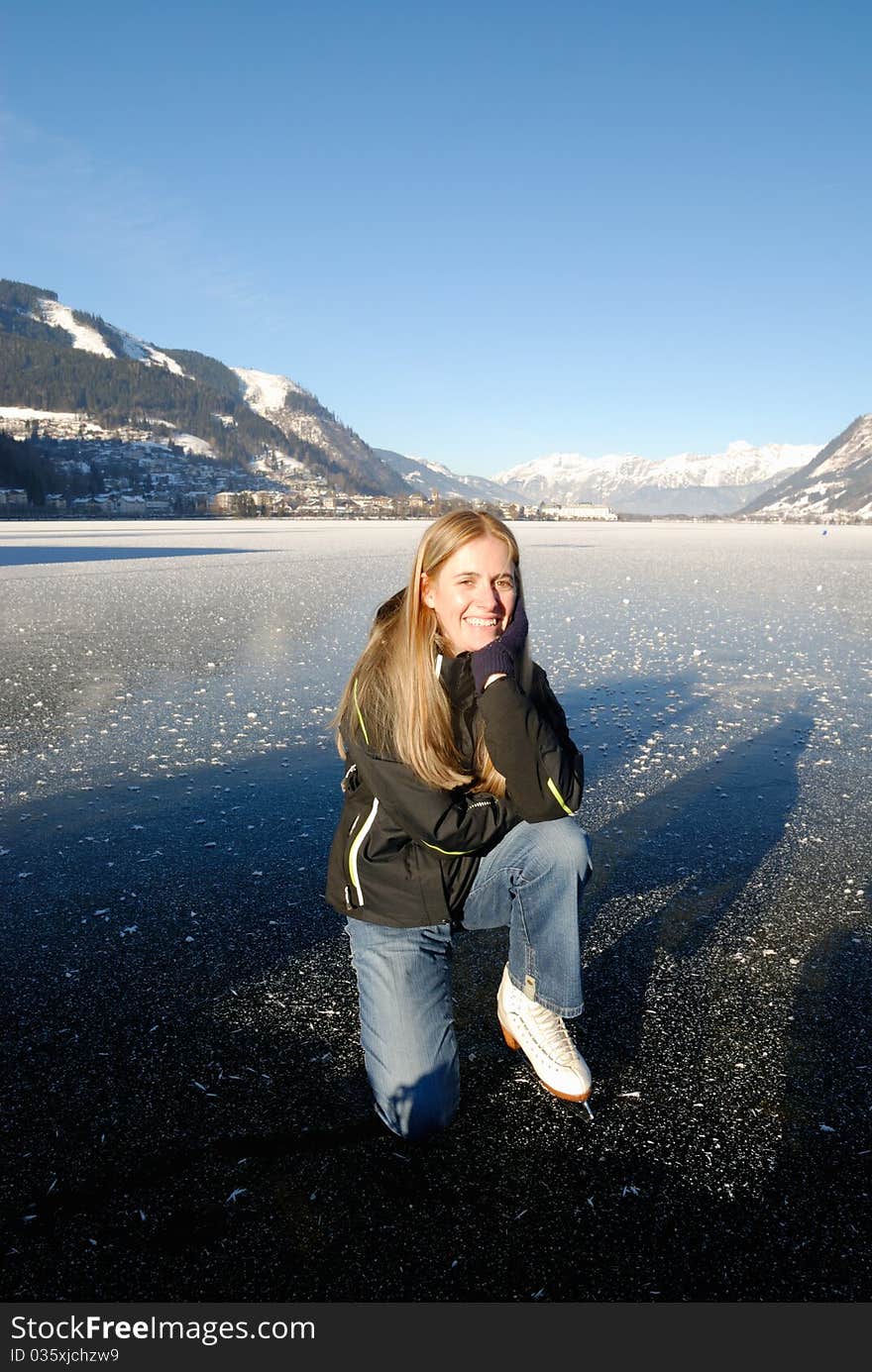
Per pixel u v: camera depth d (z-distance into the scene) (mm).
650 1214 1667
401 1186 1740
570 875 1954
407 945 1888
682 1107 1999
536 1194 1718
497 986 2561
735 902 3148
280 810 4164
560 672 8008
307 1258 1560
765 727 5918
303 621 11727
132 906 3094
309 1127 1919
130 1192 1719
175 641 9844
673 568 24062
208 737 5574
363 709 1816
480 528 1774
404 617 1805
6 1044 2238
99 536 48500
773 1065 2158
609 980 2604
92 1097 2023
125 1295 1482
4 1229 1621
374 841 1859
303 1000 2471
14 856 3578
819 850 3664
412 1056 1791
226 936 2869
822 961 2713
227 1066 2150
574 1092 1983
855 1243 1594
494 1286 1499
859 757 5164
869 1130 1909
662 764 5020
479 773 1892
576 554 31672
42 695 6836
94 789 4496
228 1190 1726
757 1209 1678
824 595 15977
